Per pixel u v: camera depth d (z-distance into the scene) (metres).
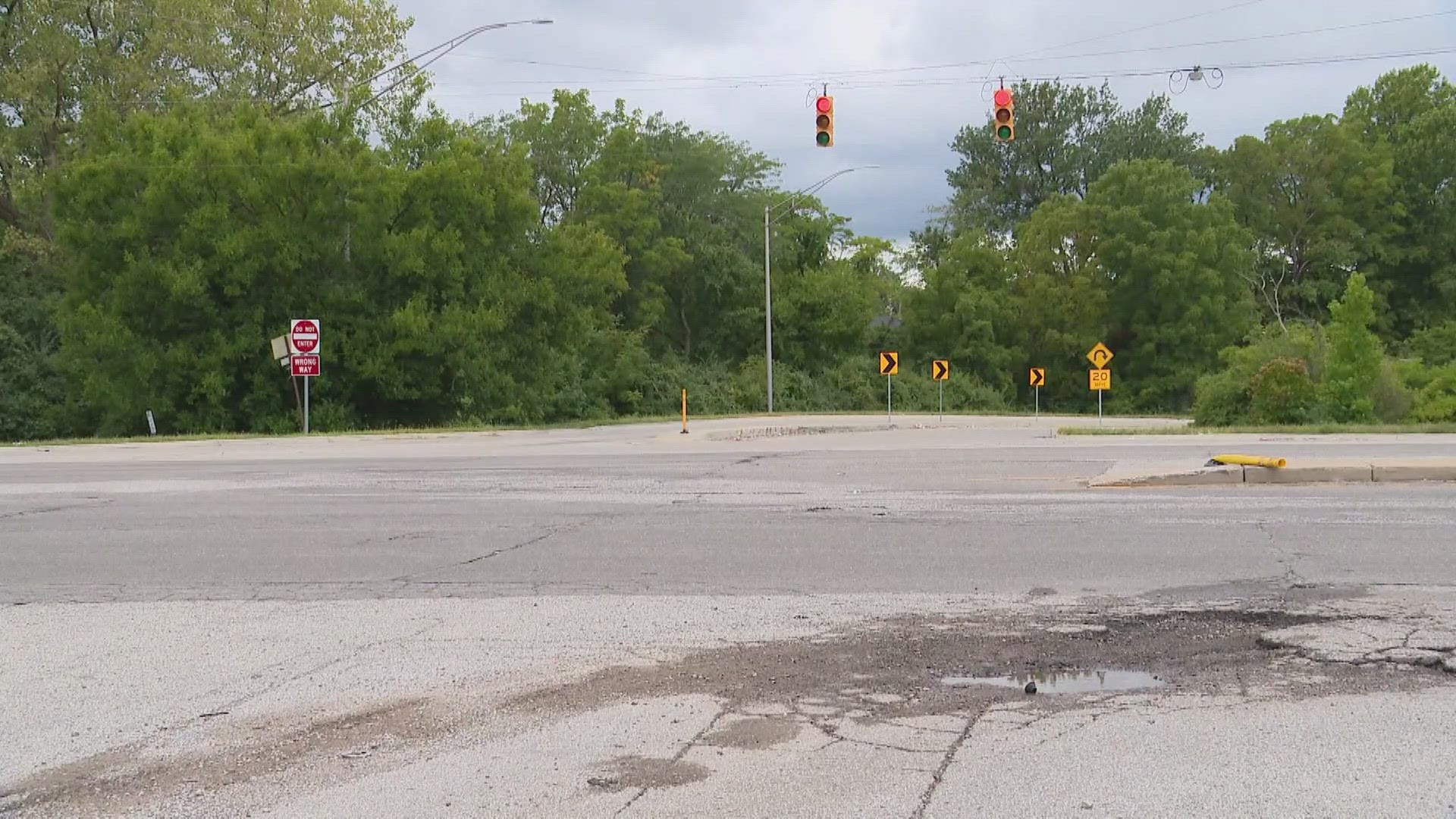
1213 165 83.56
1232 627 7.87
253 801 5.11
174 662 7.35
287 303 40.81
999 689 6.57
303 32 49.22
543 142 62.91
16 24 45.56
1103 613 8.34
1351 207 80.06
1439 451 20.28
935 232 88.69
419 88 47.00
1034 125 92.25
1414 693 6.38
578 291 49.72
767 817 4.82
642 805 4.97
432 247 41.88
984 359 74.50
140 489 16.81
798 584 9.45
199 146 39.84
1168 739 5.70
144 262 38.97
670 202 66.50
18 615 8.72
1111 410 73.00
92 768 5.54
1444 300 79.00
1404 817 4.78
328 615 8.59
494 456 23.97
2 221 48.62
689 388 61.81
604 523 12.80
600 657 7.30
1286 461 16.22
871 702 6.35
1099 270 74.19
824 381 68.81
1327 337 37.34
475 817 4.88
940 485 16.22
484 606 8.82
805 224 72.12
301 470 20.11
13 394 44.69
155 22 46.84
